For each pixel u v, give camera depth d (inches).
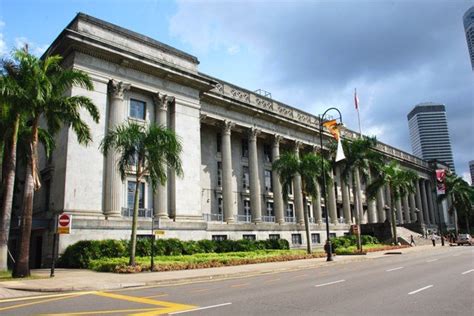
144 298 478.0
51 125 832.9
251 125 1766.7
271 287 555.2
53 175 1167.0
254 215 1681.8
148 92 1331.2
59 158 1144.8
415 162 3277.6
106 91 1220.5
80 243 1015.0
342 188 2290.8
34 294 542.9
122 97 1252.5
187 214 1334.9
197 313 362.6
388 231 2124.8
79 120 836.6
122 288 597.6
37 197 1243.2
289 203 1987.0
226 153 1627.7
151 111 1347.2
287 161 1384.1
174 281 680.4
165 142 894.4
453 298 418.0
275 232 1713.8
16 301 480.1
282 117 1877.5
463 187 3154.5
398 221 2859.3
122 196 1206.9
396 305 383.2
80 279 679.7
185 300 450.6
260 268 890.1
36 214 1218.0
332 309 368.8
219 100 1604.3
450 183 3041.3
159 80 1364.4
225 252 1314.0
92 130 1162.6
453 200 3102.9
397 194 2050.9
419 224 2511.1
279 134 1903.3
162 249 1138.0
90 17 1214.9
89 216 1107.9
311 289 517.0
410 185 2162.9
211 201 1648.6
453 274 657.6
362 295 451.2
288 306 390.0
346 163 1723.7
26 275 725.3
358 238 1469.0
